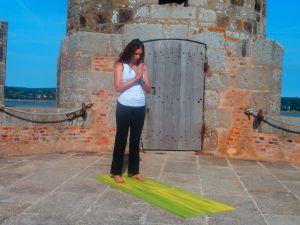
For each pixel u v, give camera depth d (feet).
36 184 15.70
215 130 23.84
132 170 17.06
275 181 17.76
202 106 23.93
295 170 20.53
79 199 13.80
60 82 24.66
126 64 16.55
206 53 23.76
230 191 15.70
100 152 23.93
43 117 23.00
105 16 24.44
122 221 11.71
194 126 23.97
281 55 24.64
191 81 23.85
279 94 24.77
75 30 26.18
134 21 23.86
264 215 12.75
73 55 23.99
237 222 11.99
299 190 16.21
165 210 12.89
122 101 16.39
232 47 23.86
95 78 23.89
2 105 21.91
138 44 16.38
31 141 22.75
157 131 23.97
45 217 11.86
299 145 22.79
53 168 18.89
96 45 23.85
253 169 20.43
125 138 16.63
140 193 14.73
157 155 23.32
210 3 23.85
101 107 23.97
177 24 23.63
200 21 23.75
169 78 23.81
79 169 18.79
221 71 23.76
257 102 23.77
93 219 11.80
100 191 14.93
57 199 13.73
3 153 21.99
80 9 25.66
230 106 23.80
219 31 23.72
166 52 23.75
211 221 11.98
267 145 23.32
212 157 23.48
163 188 15.65
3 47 22.16
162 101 23.88
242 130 23.75
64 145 23.61
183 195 14.71
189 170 19.52
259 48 23.70
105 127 24.03
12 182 15.96
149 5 23.71
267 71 23.81
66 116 23.53
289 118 22.86
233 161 22.57
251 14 25.40
